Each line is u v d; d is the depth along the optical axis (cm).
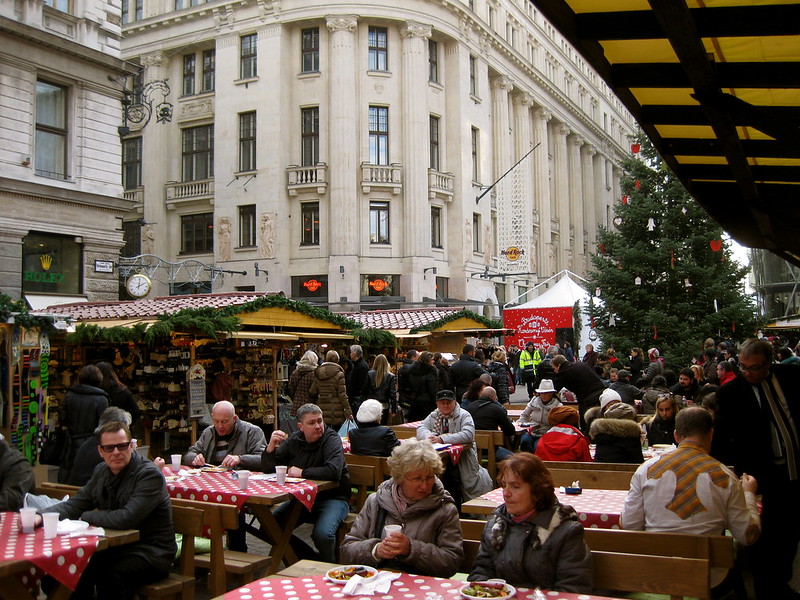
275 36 3634
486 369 1731
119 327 1351
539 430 1055
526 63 4800
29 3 2009
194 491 655
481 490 876
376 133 3659
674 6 348
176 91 3934
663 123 619
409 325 2092
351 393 1502
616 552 483
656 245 2316
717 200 877
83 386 879
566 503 620
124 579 537
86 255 2172
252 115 3712
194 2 3906
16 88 1978
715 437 590
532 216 4975
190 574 582
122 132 2278
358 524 515
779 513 564
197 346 1619
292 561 700
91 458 710
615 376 1445
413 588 396
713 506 485
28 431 1069
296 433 738
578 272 5903
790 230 844
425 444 505
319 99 3631
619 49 504
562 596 384
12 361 1048
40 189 2012
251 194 3641
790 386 570
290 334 1603
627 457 768
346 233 3491
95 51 2161
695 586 417
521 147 4891
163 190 3903
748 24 416
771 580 566
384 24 3694
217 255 3703
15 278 1964
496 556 437
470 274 3975
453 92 3962
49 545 465
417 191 3638
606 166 6869
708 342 1658
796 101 604
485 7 4359
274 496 623
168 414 1526
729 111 475
